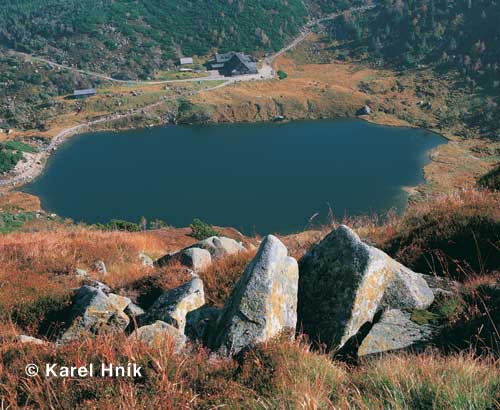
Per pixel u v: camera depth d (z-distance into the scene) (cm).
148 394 588
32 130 15175
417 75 18988
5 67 19375
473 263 1102
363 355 789
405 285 930
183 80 19125
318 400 536
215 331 842
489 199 1328
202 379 638
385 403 528
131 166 12106
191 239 3709
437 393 500
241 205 9706
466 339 767
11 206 9800
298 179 10969
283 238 1922
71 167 12131
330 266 941
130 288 1323
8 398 586
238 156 12750
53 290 1212
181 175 11381
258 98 17000
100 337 748
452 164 11781
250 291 815
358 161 12156
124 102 16650
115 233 2592
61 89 18188
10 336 945
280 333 753
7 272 1452
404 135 14512
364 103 16988
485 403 497
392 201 9656
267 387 609
